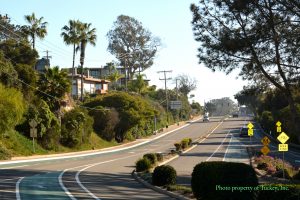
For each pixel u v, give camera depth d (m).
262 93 29.75
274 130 80.31
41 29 76.81
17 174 29.75
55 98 57.31
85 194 19.80
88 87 105.94
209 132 105.00
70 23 78.81
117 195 19.55
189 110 167.75
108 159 48.62
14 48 61.50
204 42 27.91
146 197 18.92
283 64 26.28
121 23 126.50
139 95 109.75
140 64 128.38
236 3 25.45
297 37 24.42
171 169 22.33
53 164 40.66
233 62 27.70
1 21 77.62
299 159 46.78
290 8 24.19
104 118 79.25
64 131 61.47
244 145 67.94
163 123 122.69
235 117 175.25
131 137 90.81
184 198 17.83
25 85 54.47
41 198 18.17
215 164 14.85
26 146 50.41
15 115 44.44
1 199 17.73
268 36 25.56
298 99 33.00
